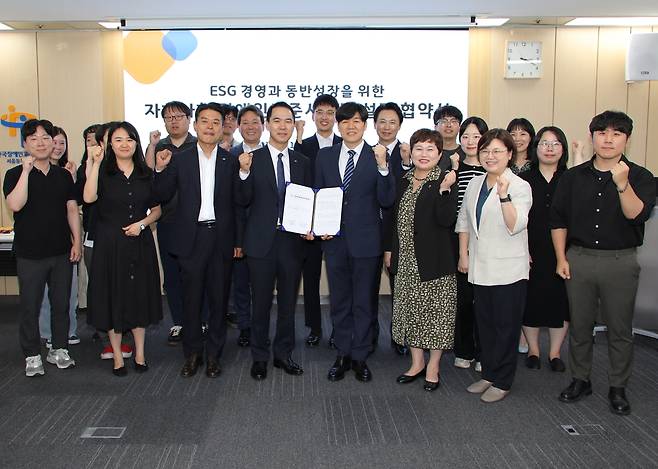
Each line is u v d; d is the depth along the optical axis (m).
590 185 2.99
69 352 4.09
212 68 5.72
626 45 5.68
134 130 3.49
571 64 5.71
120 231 3.47
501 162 2.99
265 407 3.10
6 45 5.65
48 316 4.26
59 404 3.15
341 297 3.50
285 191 3.35
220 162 3.47
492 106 5.74
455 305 3.27
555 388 3.39
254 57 5.73
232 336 4.51
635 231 2.93
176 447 2.66
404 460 2.55
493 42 5.68
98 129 3.84
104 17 5.23
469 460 2.55
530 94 5.73
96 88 5.70
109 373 3.66
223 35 5.70
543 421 2.94
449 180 3.06
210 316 3.57
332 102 4.18
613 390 3.06
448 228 3.23
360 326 3.46
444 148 3.88
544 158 3.57
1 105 5.71
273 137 3.39
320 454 2.60
